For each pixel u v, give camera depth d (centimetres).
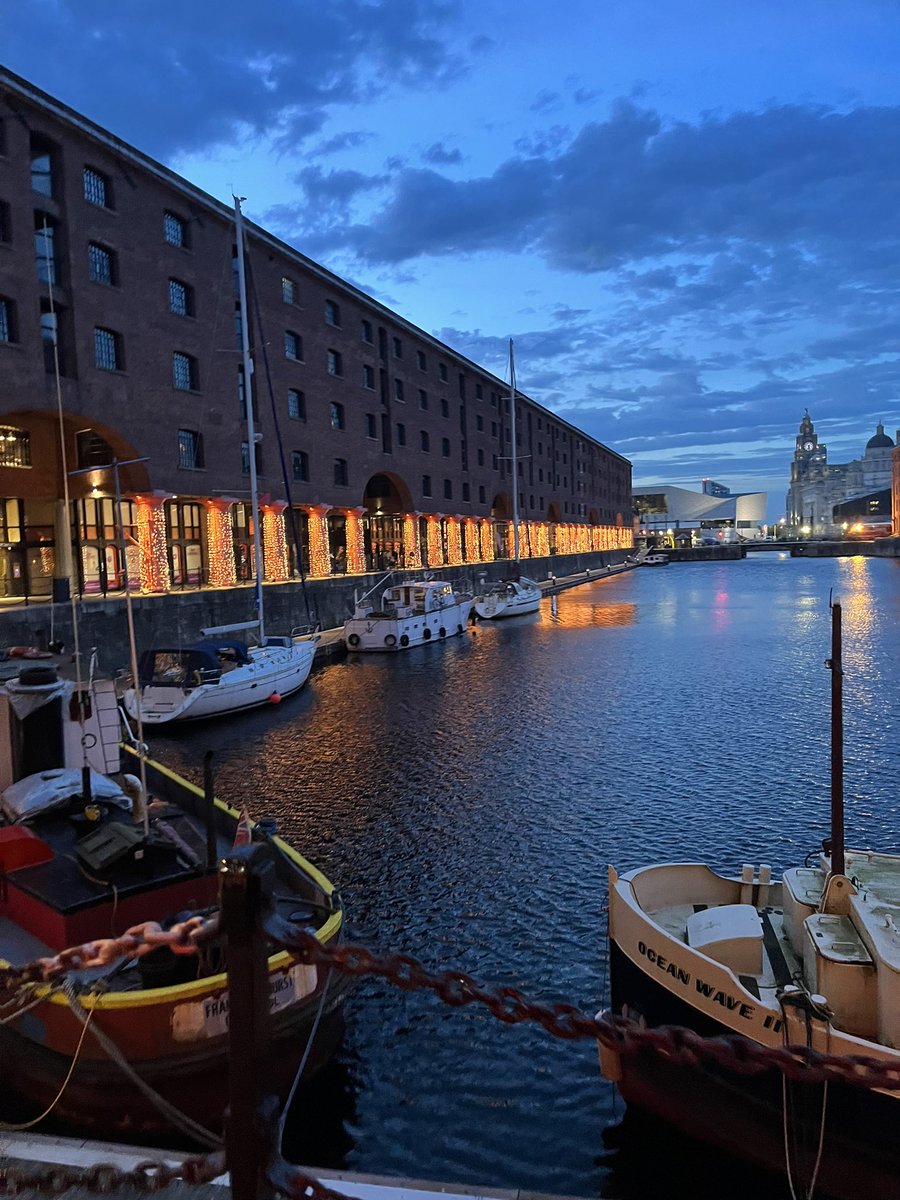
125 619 3016
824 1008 631
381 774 1936
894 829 1522
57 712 1112
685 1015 713
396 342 5944
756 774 1872
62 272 3095
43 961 318
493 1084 855
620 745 2158
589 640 4466
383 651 4122
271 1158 268
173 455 3612
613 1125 794
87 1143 482
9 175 2852
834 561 14075
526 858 1404
